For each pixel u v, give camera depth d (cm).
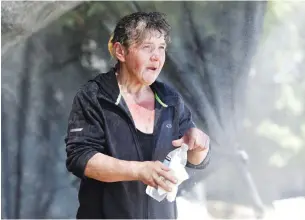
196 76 772
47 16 630
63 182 804
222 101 770
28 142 794
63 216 789
